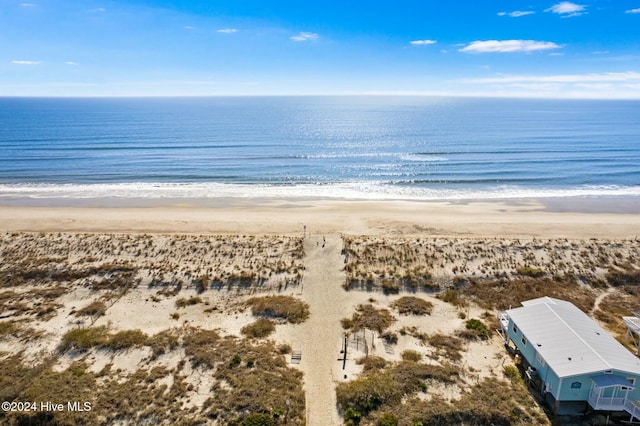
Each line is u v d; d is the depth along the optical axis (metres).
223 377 21.66
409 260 34.66
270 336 25.75
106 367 22.50
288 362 23.27
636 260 35.19
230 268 33.12
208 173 68.69
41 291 29.92
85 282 31.19
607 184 63.47
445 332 26.59
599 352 20.42
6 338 24.75
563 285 32.12
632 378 19.30
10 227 40.84
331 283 31.80
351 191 59.06
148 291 30.52
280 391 20.64
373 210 49.00
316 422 19.11
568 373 19.31
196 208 49.84
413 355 24.03
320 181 64.50
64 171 68.56
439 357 24.03
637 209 51.75
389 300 30.12
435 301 30.19
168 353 23.75
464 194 57.75
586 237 39.81
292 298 29.84
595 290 31.75
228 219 44.19
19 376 21.47
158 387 20.88
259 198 55.06
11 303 28.48
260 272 32.69
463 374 22.48
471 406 19.55
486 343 25.50
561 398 19.55
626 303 30.11
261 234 39.53
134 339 24.81
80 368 22.31
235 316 27.98
